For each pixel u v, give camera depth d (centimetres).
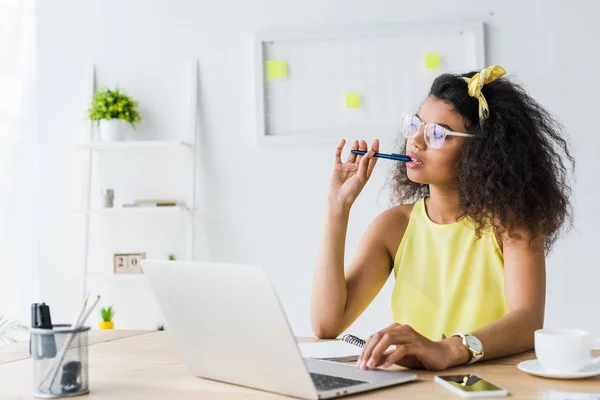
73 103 335
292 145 318
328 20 316
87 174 328
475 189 145
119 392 99
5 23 341
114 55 333
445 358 109
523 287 138
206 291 97
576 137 298
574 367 101
